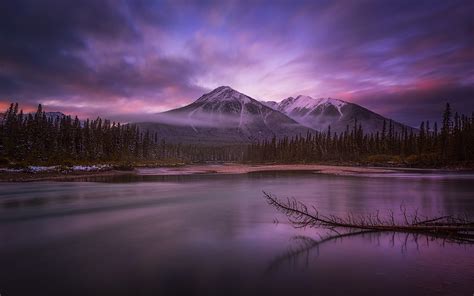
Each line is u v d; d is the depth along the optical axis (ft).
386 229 51.60
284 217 66.95
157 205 85.51
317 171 283.18
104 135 396.16
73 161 284.41
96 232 54.13
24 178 177.78
